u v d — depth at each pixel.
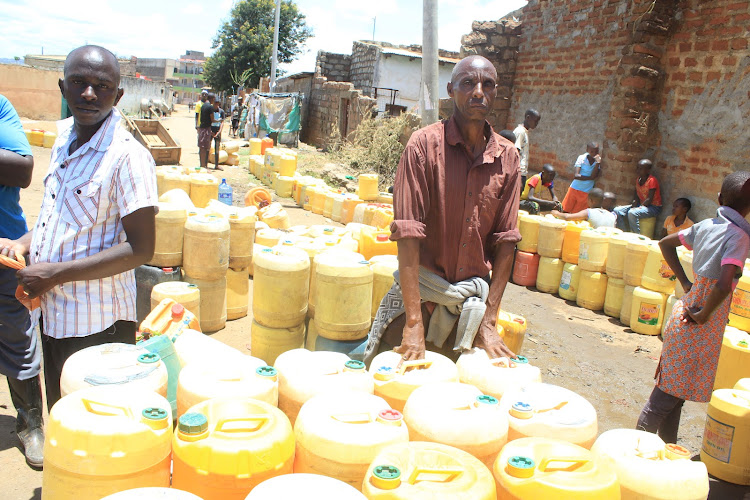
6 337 3.05
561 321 6.75
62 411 1.85
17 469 3.10
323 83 24.83
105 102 2.57
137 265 2.65
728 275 3.40
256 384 2.26
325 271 3.71
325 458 1.91
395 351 2.76
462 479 1.73
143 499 1.55
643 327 6.41
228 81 44.84
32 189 10.67
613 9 9.78
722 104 8.02
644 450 2.19
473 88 2.65
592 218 8.12
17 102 25.56
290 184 12.58
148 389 2.14
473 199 2.83
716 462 3.76
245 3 43.84
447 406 2.18
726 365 4.48
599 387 5.04
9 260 2.73
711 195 8.15
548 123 11.49
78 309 2.67
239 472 1.77
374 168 15.54
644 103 8.95
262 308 4.10
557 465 1.88
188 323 3.43
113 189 2.61
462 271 2.95
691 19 8.48
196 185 7.69
